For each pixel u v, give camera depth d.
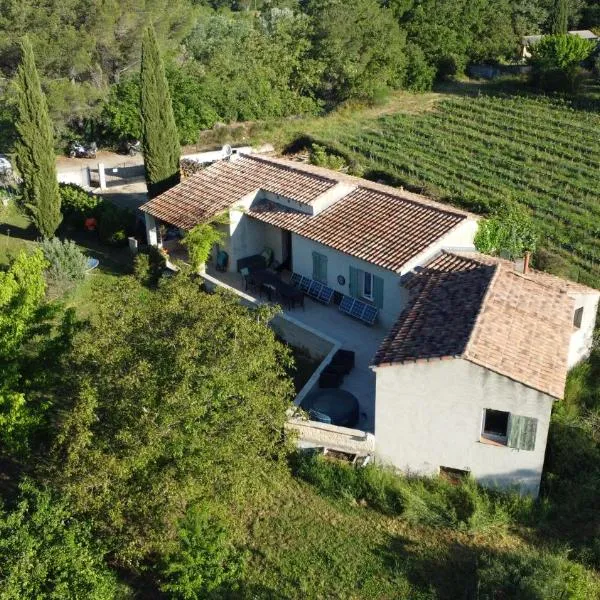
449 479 20.06
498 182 42.44
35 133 33.97
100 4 55.88
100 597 14.97
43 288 22.03
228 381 16.03
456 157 47.25
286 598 16.75
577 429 20.83
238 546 18.17
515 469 19.19
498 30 67.94
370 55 61.56
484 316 20.36
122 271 32.81
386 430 20.05
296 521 18.95
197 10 78.94
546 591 15.45
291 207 29.86
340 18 61.50
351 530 18.62
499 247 29.06
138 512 15.91
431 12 65.94
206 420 16.06
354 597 16.69
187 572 15.83
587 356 25.00
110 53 58.12
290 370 25.69
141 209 32.72
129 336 16.91
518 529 18.42
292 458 20.78
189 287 18.89
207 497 16.58
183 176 36.53
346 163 47.03
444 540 18.19
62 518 15.45
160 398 15.72
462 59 66.50
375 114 59.16
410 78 64.56
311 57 62.28
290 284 29.70
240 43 63.31
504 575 16.16
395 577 17.09
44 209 35.22
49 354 20.17
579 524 18.45
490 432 19.39
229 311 18.09
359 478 19.62
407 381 19.19
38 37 53.53
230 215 30.31
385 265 25.33
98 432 16.14
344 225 28.02
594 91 57.81
